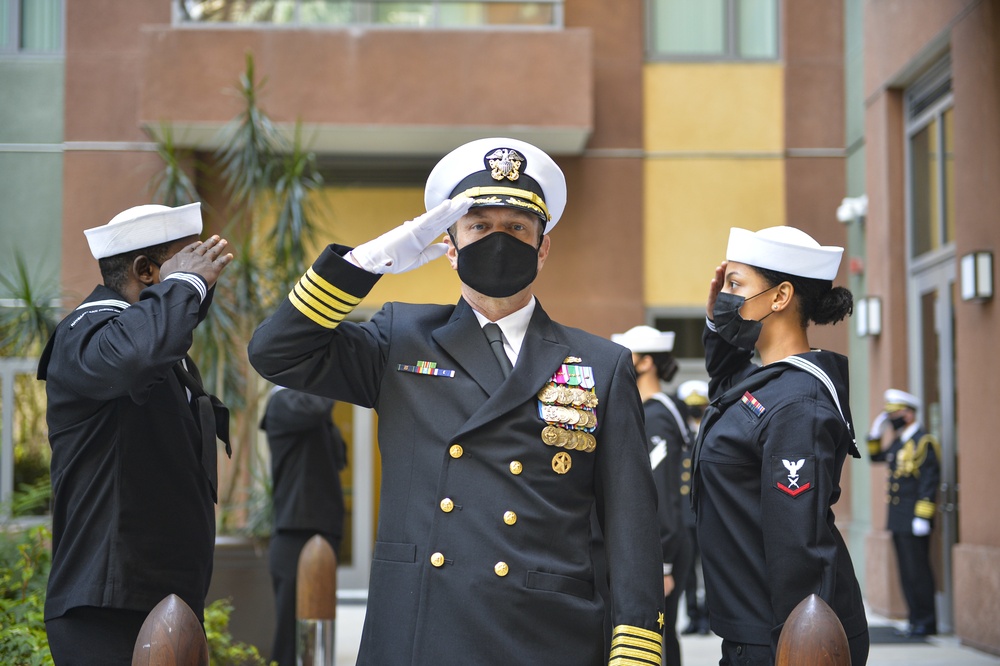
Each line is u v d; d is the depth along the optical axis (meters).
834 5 16.81
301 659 7.15
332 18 15.63
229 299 10.70
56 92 16.53
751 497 4.21
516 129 15.53
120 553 4.12
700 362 16.67
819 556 3.94
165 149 12.08
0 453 15.94
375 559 3.34
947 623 12.62
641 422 3.50
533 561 3.20
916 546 12.26
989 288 10.85
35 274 16.20
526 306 3.52
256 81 15.35
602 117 16.81
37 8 16.69
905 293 14.35
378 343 3.48
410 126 15.43
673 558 7.00
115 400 4.19
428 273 16.67
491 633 3.13
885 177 14.45
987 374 10.98
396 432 3.38
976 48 11.27
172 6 15.73
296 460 8.82
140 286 4.50
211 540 4.48
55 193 16.38
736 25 17.03
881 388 14.60
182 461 4.34
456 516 3.24
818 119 16.77
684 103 16.92
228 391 10.73
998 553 10.69
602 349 3.54
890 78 14.21
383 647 3.24
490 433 3.29
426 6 15.65
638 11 16.86
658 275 16.81
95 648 4.12
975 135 11.28
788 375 4.27
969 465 11.37
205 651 3.32
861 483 15.60
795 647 3.40
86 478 4.19
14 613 6.62
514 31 15.55
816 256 4.54
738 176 16.84
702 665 10.44
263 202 11.71
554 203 3.57
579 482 3.36
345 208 16.81
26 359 16.05
